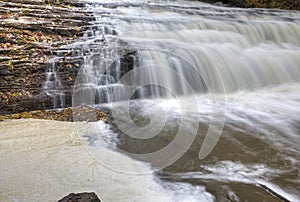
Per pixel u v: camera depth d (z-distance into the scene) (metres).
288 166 3.28
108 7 9.69
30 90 4.88
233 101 5.91
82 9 8.25
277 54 8.46
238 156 3.49
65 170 2.95
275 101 5.98
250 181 2.94
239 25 9.48
